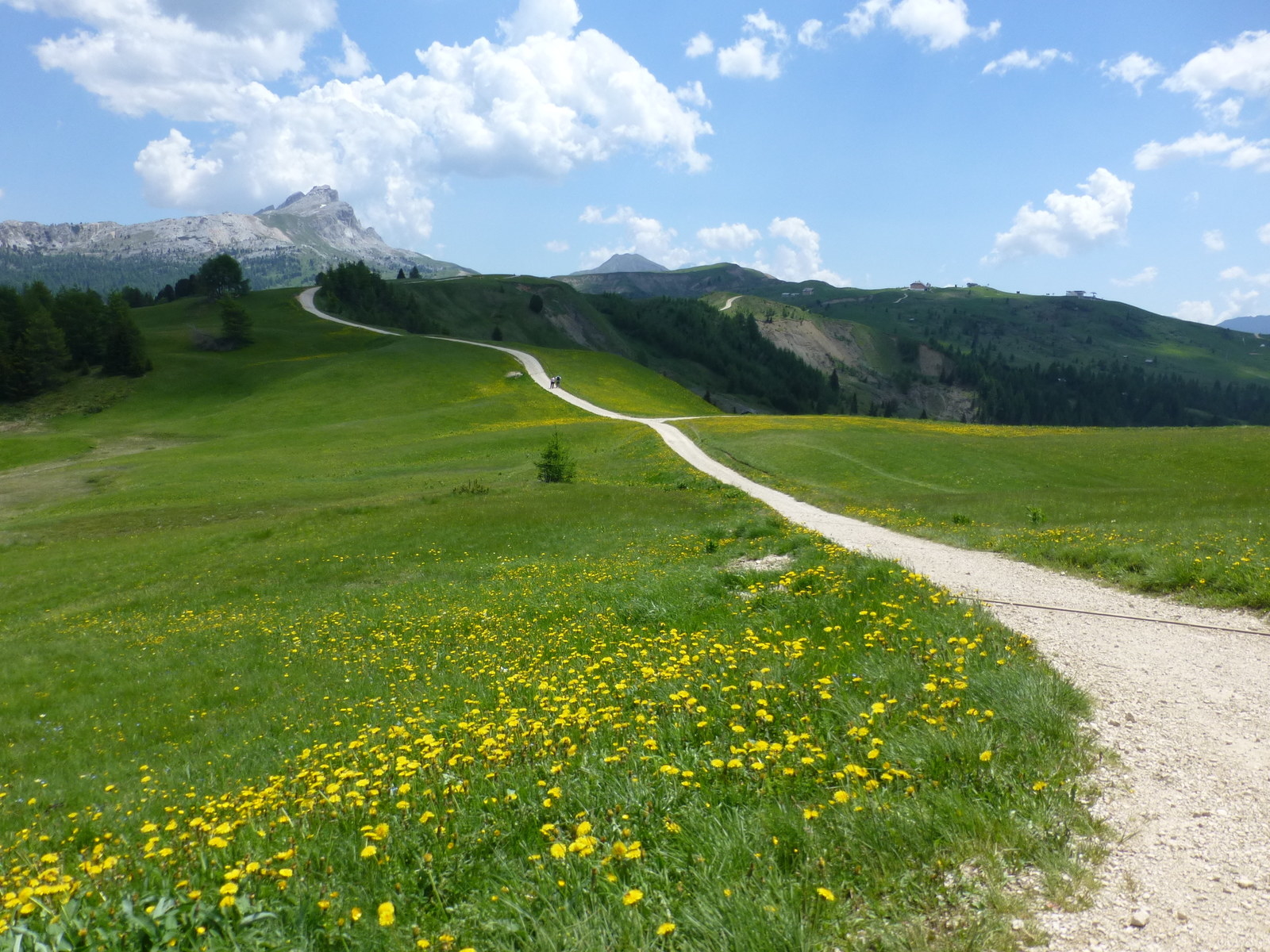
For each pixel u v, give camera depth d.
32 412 108.56
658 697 7.73
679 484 49.66
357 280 199.38
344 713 12.20
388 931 3.73
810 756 5.41
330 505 44.81
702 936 3.65
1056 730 6.16
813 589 13.27
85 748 14.09
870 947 3.66
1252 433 66.62
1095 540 19.06
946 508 35.69
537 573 24.19
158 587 30.06
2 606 29.94
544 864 4.31
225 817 6.93
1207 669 8.57
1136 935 3.76
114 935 3.71
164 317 175.75
